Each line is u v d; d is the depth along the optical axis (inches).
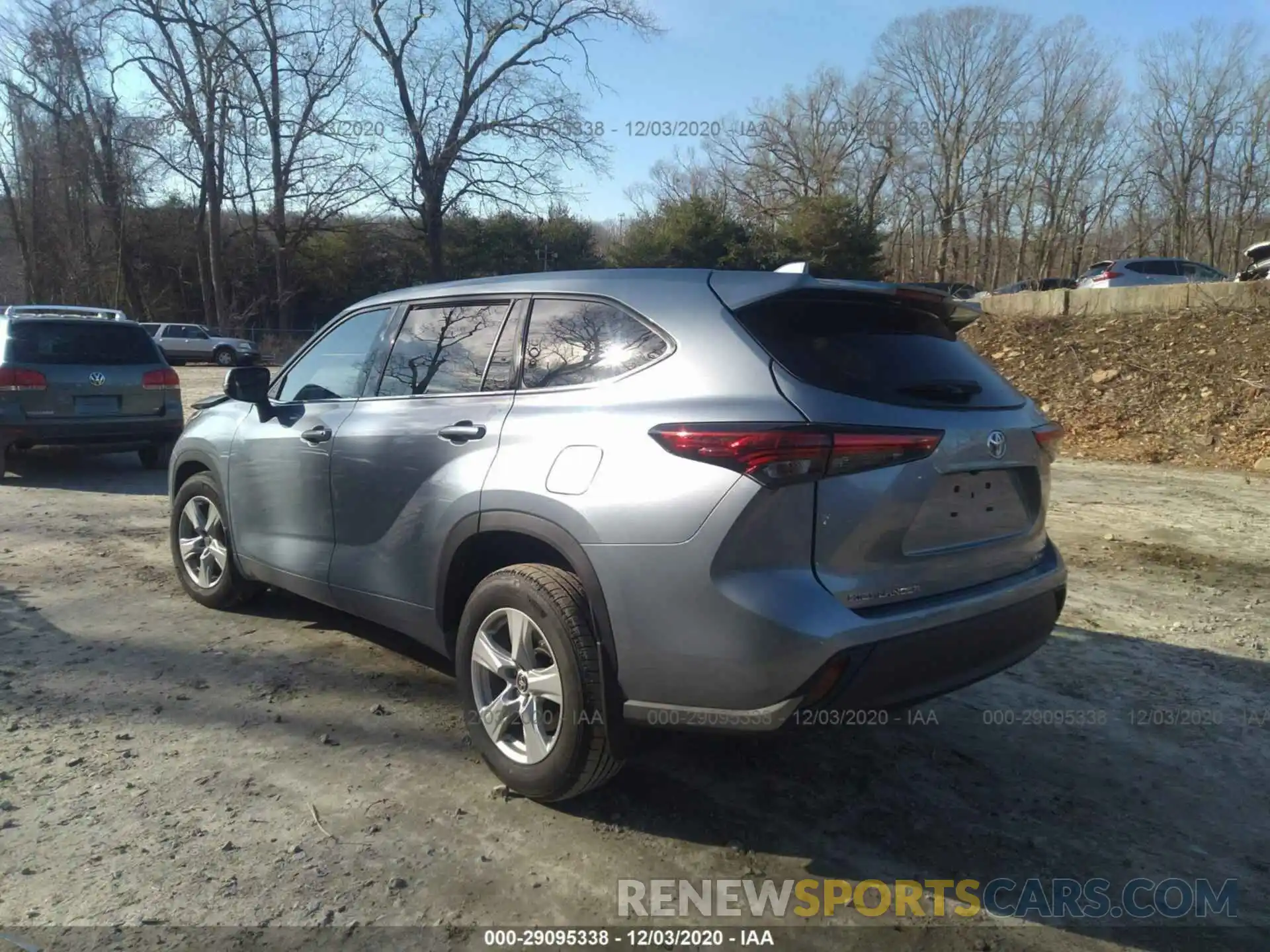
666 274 130.0
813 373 113.2
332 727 150.3
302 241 1640.0
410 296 163.9
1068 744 152.1
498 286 148.3
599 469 118.3
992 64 2018.9
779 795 133.8
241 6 1380.4
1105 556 272.5
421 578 144.3
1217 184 1930.4
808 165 1845.5
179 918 102.6
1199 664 188.7
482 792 131.6
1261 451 426.0
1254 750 151.6
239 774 134.3
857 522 109.0
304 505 170.2
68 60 1414.9
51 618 198.8
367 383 164.7
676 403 115.6
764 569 107.2
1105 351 568.1
